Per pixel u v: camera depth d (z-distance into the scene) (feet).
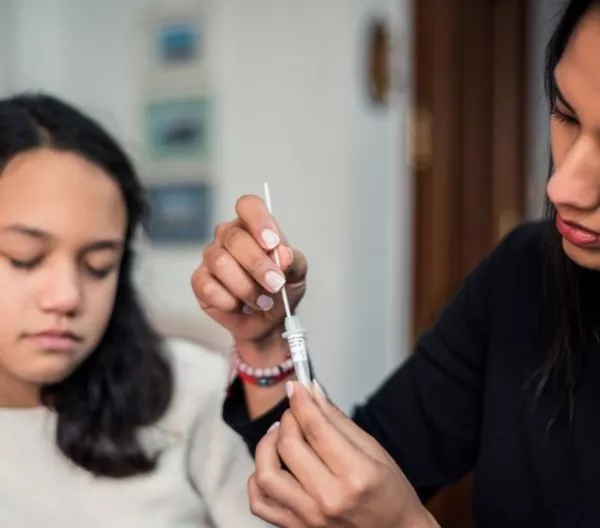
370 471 2.09
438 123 8.00
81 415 3.00
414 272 8.18
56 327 2.67
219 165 8.37
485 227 8.05
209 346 8.00
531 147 7.95
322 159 7.81
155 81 8.67
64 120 2.88
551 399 2.77
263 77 8.11
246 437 2.72
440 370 3.10
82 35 9.04
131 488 2.96
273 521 2.23
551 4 2.33
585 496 2.65
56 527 2.85
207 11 8.36
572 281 2.73
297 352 2.48
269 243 2.54
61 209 2.67
